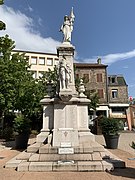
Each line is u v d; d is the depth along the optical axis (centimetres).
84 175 535
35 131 2005
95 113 3123
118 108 3278
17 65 1527
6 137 1733
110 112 3206
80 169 582
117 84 3369
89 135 824
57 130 774
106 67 3356
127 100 3281
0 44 1070
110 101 3259
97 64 3459
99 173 557
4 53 1512
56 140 749
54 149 694
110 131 1084
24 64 1694
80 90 938
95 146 735
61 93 827
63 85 852
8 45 1098
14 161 655
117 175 534
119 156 837
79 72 3328
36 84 1798
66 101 826
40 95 1689
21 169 586
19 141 1118
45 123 868
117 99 3284
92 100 2150
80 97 905
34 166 587
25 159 676
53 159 646
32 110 1684
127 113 3244
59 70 880
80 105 884
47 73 2050
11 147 1161
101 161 629
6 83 1429
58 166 587
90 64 3462
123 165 618
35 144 786
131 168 615
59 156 653
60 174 547
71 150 684
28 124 1165
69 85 913
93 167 584
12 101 1504
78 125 857
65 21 1047
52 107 885
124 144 1246
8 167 627
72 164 592
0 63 1427
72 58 969
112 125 1092
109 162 621
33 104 1653
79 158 647
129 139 1495
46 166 587
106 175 534
